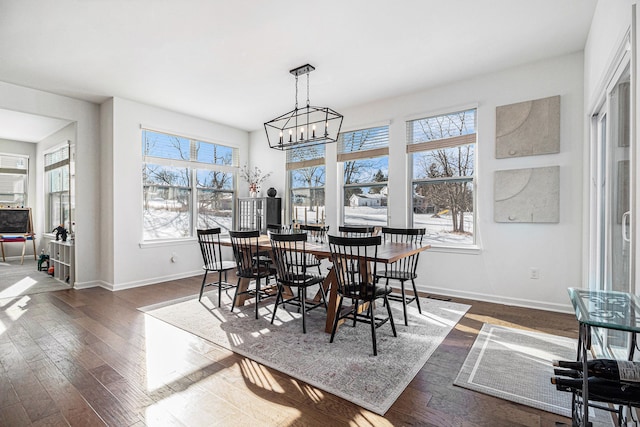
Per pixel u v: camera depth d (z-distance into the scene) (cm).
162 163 514
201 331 298
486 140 388
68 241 512
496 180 380
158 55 332
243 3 251
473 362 236
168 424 171
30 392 200
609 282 240
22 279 518
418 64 359
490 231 387
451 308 362
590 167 304
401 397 194
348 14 267
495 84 381
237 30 288
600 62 251
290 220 585
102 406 186
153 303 387
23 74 374
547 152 350
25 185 711
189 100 468
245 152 642
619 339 206
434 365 232
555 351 253
